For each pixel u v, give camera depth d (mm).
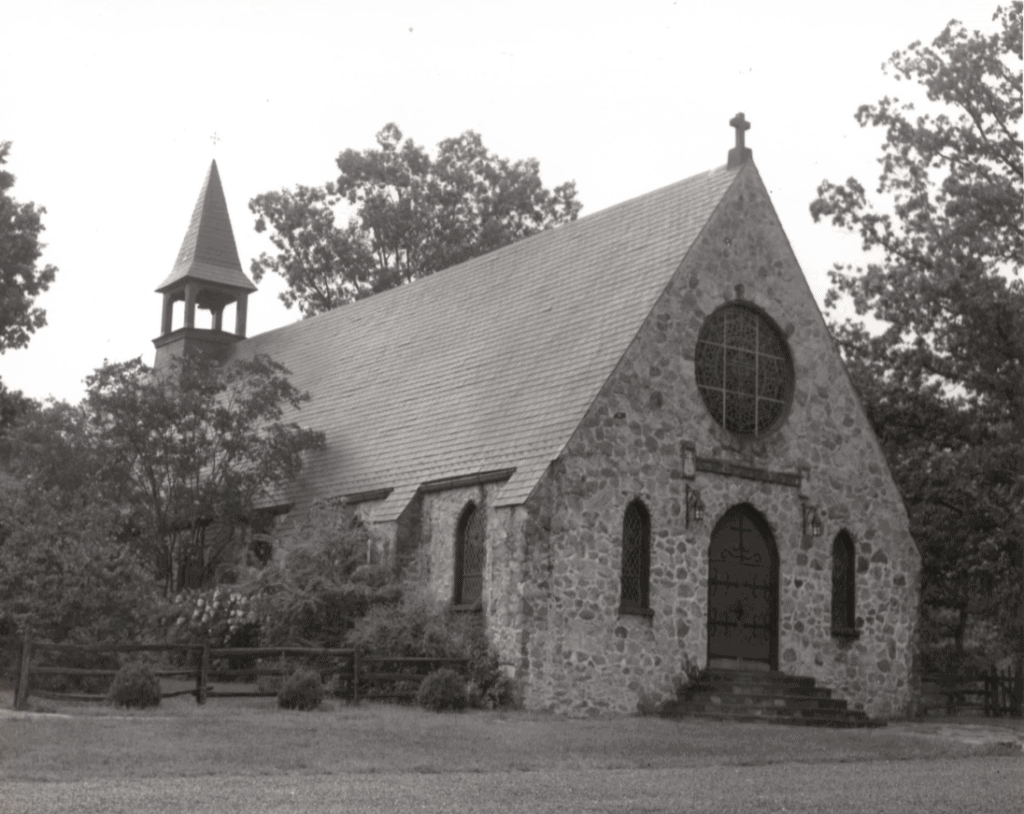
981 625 54094
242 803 15633
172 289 55344
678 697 32312
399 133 70812
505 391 35625
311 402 44750
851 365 43344
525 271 40188
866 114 43281
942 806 17031
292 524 39406
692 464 33312
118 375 40938
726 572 33906
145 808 14992
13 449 42094
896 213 42812
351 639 31844
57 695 27047
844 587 35969
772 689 33125
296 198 71000
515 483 31766
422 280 45562
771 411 35219
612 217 38406
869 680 35688
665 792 17797
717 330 34500
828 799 17469
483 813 15297
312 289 71000
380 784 17828
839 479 35938
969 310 39562
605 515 31844
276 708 27453
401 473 36594
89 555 30922
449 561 34000
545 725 27016
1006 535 40125
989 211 40375
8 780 16984
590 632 31281
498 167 71312
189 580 42062
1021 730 33094
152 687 26422
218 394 47156
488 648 31469
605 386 32125
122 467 41031
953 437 42500
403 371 41531
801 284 35938
